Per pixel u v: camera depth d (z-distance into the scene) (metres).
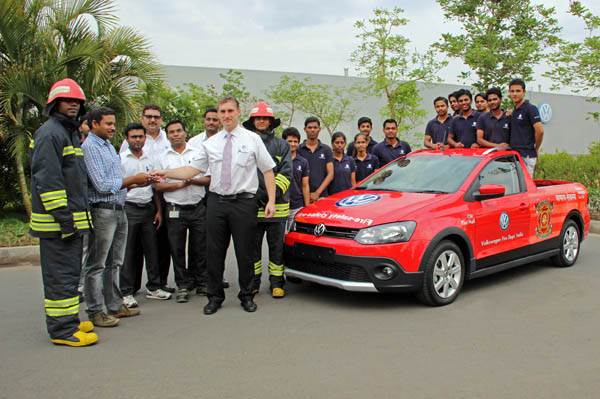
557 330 4.87
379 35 16.92
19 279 6.99
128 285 5.81
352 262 5.36
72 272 4.61
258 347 4.50
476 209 6.00
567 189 7.51
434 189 6.18
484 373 3.94
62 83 4.48
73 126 4.57
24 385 3.81
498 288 6.30
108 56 10.15
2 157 10.60
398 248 5.32
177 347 4.53
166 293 6.14
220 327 5.05
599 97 15.04
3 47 9.78
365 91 20.02
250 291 5.62
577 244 7.60
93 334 4.64
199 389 3.71
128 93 10.61
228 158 5.36
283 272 6.11
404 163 7.00
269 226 6.04
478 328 4.93
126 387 3.76
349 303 5.77
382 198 6.01
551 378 3.86
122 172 5.40
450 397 3.57
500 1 14.29
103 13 10.26
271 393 3.64
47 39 9.78
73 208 4.54
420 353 4.34
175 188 5.98
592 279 6.72
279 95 20.45
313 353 4.36
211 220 5.48
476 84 14.84
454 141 9.59
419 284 5.41
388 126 8.70
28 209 10.10
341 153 7.64
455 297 5.77
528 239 6.69
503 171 6.64
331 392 3.65
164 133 6.49
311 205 6.33
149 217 6.00
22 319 5.36
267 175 5.61
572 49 12.96
